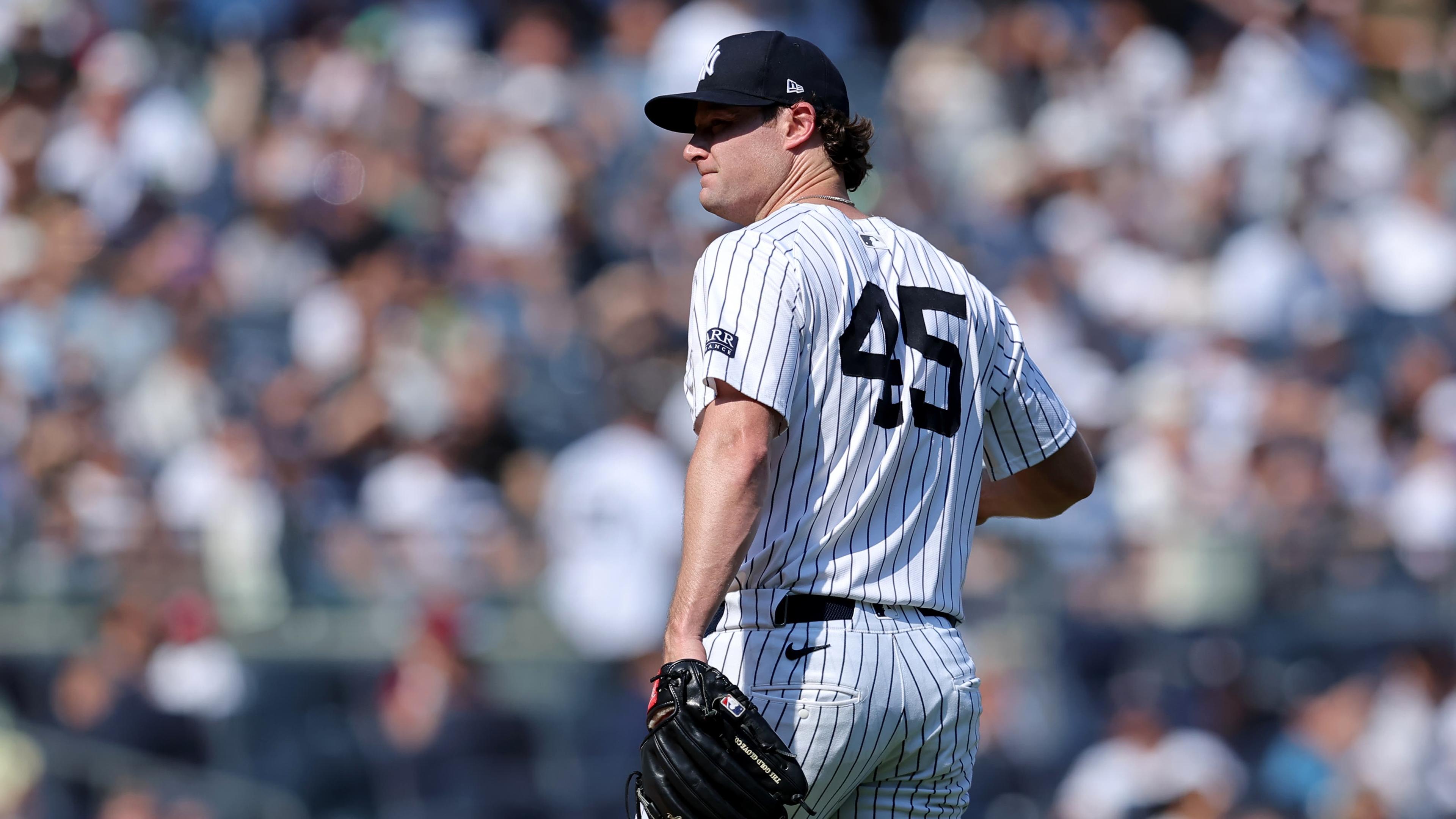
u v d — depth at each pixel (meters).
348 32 41.53
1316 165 40.88
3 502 26.77
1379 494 30.80
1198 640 25.55
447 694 23.92
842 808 9.63
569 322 32.94
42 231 38.34
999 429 10.56
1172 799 24.52
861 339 9.36
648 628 24.62
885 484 9.38
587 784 23.81
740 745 8.56
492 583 24.59
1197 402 31.31
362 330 32.28
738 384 8.89
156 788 23.95
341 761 23.92
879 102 42.25
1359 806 25.06
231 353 32.66
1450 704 25.64
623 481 25.02
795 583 9.24
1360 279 36.53
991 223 38.38
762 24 40.88
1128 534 25.92
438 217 36.84
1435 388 33.16
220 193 37.59
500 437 29.84
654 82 39.50
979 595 25.27
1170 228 39.19
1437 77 45.44
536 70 39.38
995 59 43.81
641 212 37.03
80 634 24.59
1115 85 43.41
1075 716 24.98
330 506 27.06
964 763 9.75
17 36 41.62
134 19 42.22
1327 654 25.72
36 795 23.89
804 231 9.47
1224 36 44.78
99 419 30.80
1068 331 34.19
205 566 24.97
